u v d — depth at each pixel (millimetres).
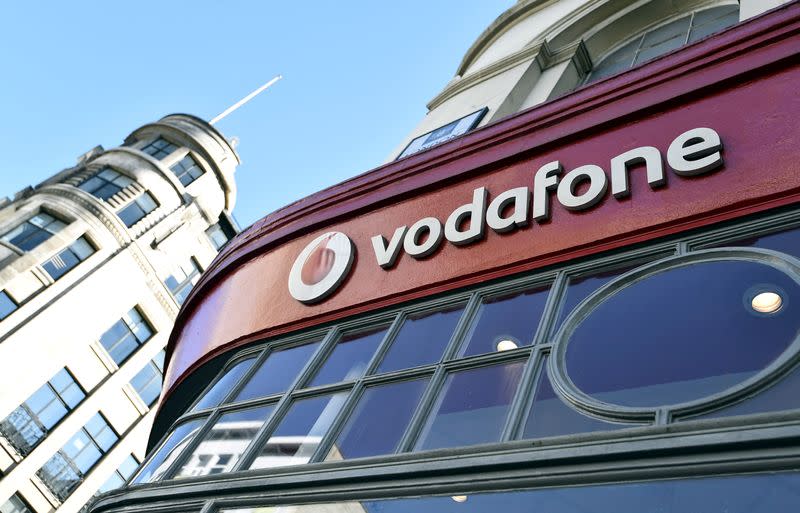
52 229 34688
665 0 11383
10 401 29391
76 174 39406
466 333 5750
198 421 7426
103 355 33875
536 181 6469
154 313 37156
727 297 4363
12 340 30172
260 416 6578
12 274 31234
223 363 8898
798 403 3438
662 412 3781
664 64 6441
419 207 7602
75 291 33375
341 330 7133
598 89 6855
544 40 11867
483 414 4734
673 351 4238
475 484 4109
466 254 6594
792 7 5820
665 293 4695
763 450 3230
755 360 3861
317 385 6504
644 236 5379
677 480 3387
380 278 7277
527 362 4863
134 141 45938
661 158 5734
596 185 5945
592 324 4816
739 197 5039
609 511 3471
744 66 5789
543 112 7191
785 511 2992
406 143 11664
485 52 14188
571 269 5641
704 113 5820
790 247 4500
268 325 8094
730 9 10414
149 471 7195
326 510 4730
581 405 4188
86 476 31141
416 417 5051
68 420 31125
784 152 5070
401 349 6164
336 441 5457
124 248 36312
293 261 8641
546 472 3855
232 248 10344
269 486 5258
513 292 5883
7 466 28516
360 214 8336
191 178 43781
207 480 5848
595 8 12109
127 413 34188
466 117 10945
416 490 4363
